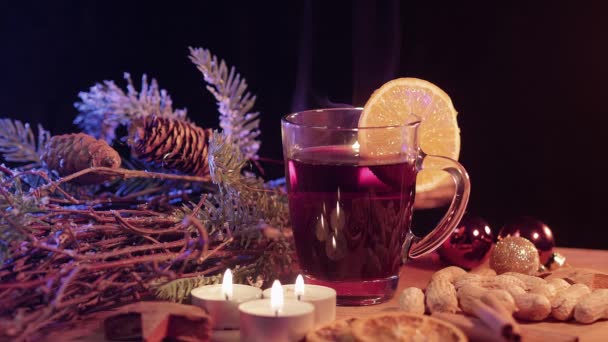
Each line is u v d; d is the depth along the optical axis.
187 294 0.68
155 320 0.61
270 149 1.24
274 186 0.83
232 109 0.85
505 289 0.68
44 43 1.22
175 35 1.21
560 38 1.20
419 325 0.61
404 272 0.79
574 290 0.68
